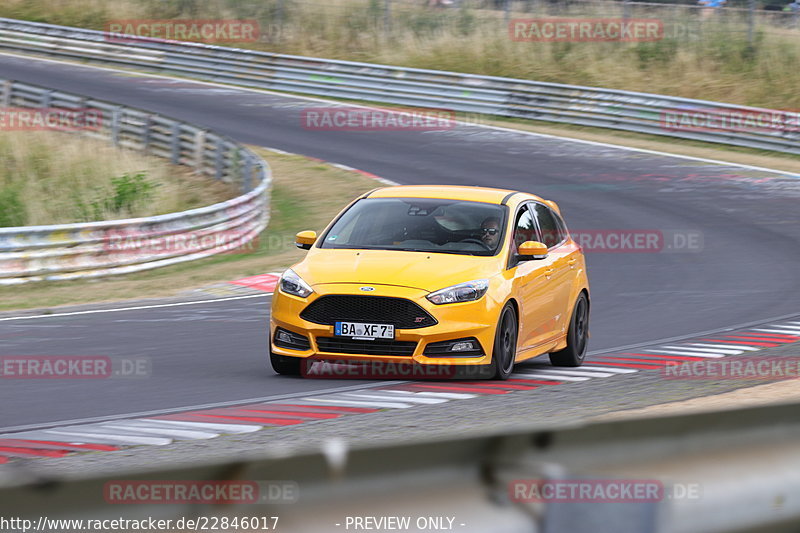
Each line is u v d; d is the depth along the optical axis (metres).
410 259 31.23
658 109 110.94
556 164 97.31
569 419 25.00
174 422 24.75
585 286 37.19
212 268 61.69
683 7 138.38
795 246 68.69
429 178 91.06
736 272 60.28
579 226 74.25
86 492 8.31
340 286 30.09
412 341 29.56
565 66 134.50
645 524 11.46
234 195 84.69
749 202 83.62
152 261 61.50
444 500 10.10
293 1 154.88
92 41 143.50
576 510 10.91
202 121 111.75
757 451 12.88
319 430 23.73
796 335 41.88
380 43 145.38
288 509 9.18
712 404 27.17
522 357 32.38
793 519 13.02
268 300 49.91
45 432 23.66
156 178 84.00
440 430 23.67
